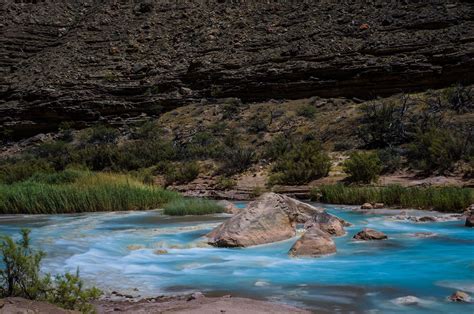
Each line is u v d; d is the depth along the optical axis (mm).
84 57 64312
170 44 63969
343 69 45625
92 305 5938
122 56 63281
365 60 45562
